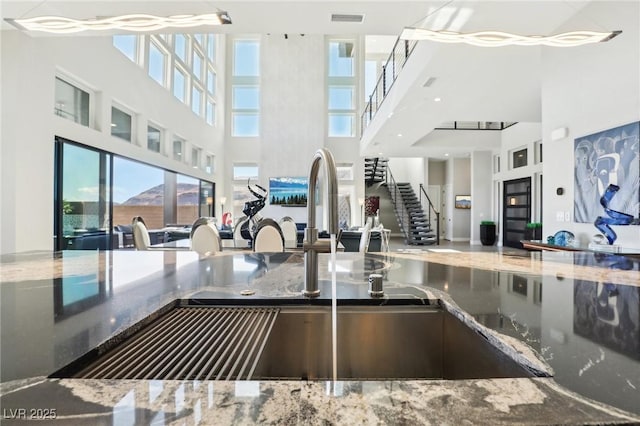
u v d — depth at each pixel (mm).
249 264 1688
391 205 15102
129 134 6309
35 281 1250
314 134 11680
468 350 835
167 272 1457
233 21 3674
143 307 917
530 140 8625
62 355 603
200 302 1020
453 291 1113
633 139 2809
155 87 7055
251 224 4586
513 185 9523
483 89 5375
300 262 1764
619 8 2928
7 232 3832
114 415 410
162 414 411
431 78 4934
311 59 11805
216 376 594
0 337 691
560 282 1247
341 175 11992
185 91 9023
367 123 10180
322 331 1009
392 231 15062
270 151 11625
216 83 11211
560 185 3668
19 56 3900
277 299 1025
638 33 2785
